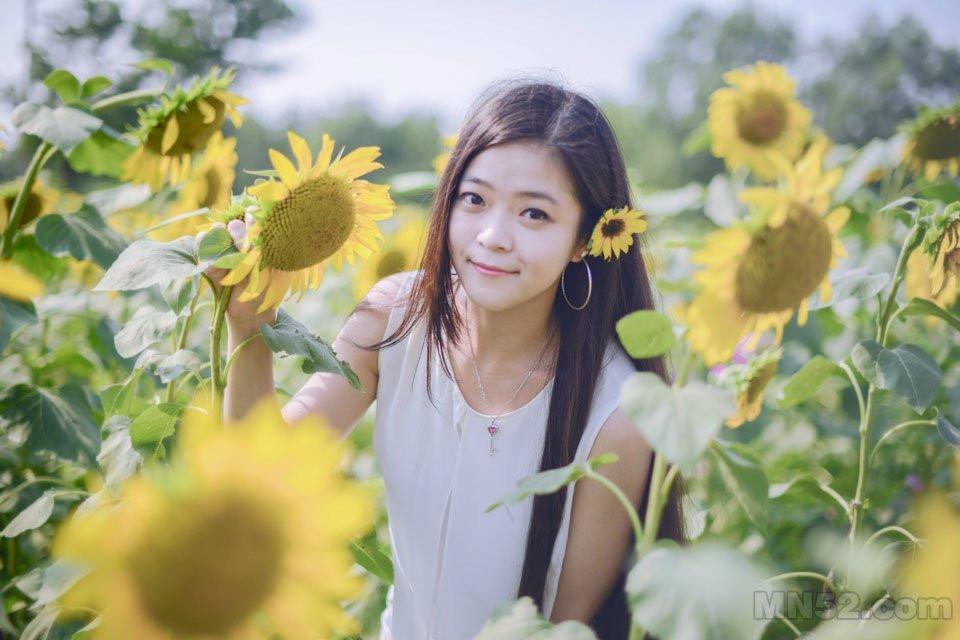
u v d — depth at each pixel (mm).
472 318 1428
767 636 1396
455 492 1404
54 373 2002
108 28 15531
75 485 1682
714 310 868
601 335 1369
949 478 2098
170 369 1108
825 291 955
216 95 1570
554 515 1336
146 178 1674
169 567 646
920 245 1354
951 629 777
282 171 1013
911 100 36219
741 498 880
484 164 1229
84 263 2133
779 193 845
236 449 664
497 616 913
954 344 2623
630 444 1329
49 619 1135
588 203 1268
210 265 1015
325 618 684
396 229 2682
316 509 670
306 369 1101
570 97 1298
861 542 1300
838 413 2658
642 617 768
